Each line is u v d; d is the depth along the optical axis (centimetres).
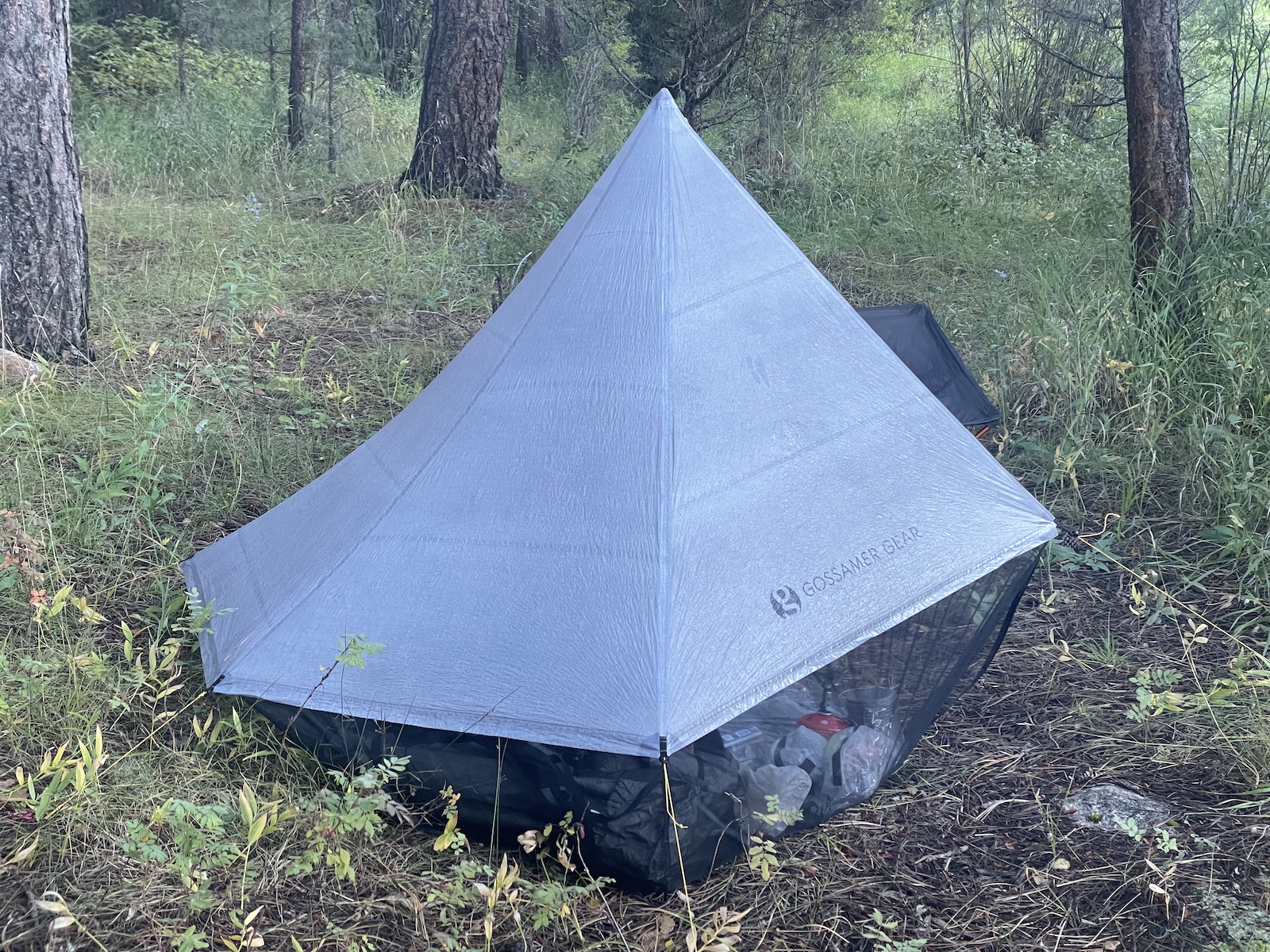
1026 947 239
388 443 343
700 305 308
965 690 334
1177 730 315
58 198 538
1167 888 253
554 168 1014
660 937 241
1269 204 643
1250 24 692
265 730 301
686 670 256
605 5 1145
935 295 701
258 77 1282
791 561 281
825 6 999
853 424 310
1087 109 1083
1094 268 714
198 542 414
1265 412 481
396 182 974
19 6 508
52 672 317
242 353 607
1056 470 470
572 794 258
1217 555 414
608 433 293
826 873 263
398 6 1576
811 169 977
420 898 249
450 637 279
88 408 496
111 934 232
